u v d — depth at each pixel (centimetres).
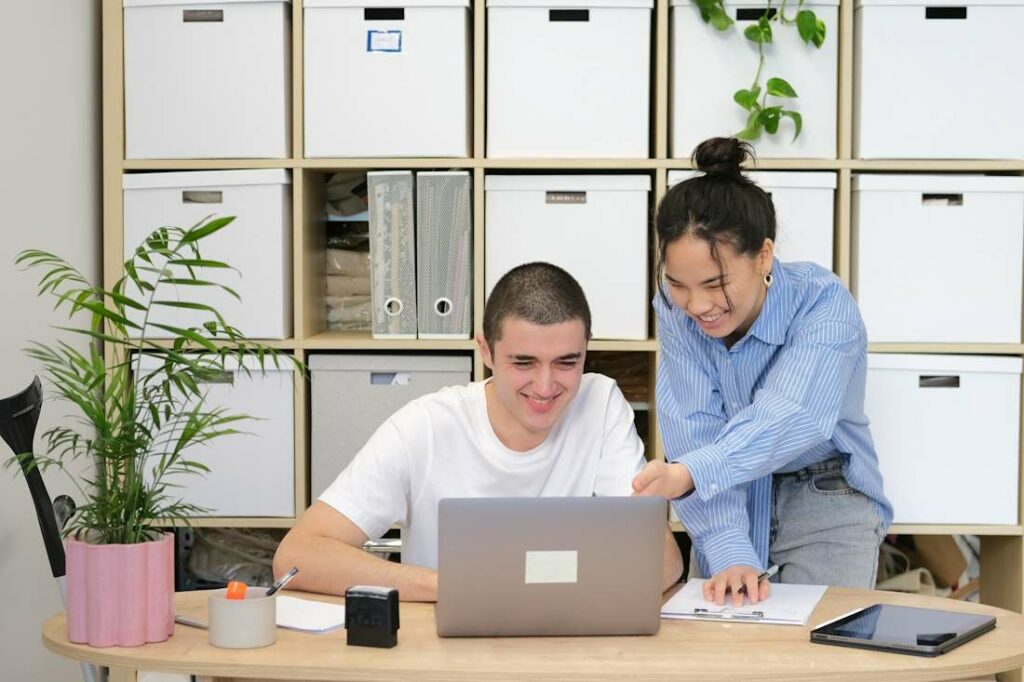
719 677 140
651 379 287
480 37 275
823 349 189
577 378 176
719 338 199
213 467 278
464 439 192
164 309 277
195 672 144
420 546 196
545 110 275
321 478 280
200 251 276
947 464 278
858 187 274
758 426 181
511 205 275
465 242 276
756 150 275
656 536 153
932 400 277
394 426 192
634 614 154
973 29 273
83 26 275
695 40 273
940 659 145
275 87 275
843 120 275
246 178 275
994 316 277
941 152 275
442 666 142
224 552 293
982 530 278
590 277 275
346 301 307
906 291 276
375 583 171
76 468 263
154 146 278
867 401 277
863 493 215
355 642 150
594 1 272
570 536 152
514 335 171
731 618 163
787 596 175
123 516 153
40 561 245
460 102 274
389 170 284
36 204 248
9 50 236
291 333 285
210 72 276
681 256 182
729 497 189
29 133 245
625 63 274
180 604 169
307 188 284
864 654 147
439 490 192
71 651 149
